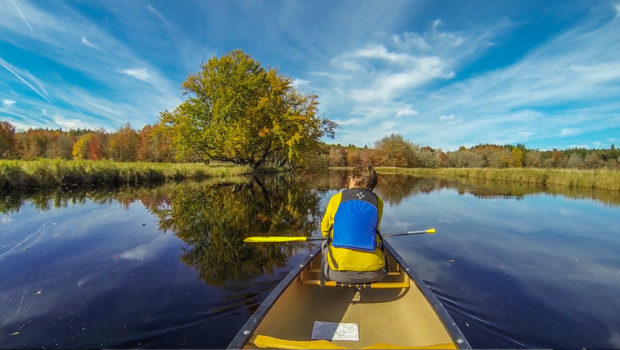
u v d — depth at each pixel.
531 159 64.75
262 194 12.95
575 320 2.88
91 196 10.79
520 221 7.49
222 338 2.52
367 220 2.60
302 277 3.15
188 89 23.98
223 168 25.17
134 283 3.60
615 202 11.02
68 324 2.71
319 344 1.85
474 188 16.73
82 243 5.21
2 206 8.48
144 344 2.43
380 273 2.70
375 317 2.76
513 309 3.08
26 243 5.16
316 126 29.30
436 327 2.25
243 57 24.28
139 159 39.59
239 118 23.27
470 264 4.37
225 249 5.01
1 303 3.08
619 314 2.99
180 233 6.02
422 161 56.91
